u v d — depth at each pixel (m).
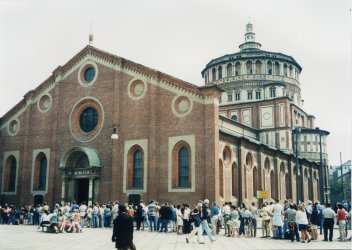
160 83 32.38
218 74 65.44
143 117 32.62
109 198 32.72
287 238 21.70
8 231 25.91
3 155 40.12
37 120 38.72
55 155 36.50
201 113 29.98
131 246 11.83
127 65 34.41
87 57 37.03
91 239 21.05
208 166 28.81
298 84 66.19
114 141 33.38
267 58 62.88
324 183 62.81
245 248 17.19
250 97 61.94
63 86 38.03
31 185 37.34
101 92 35.38
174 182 30.28
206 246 18.00
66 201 34.59
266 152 43.34
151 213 26.33
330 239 20.59
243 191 35.38
